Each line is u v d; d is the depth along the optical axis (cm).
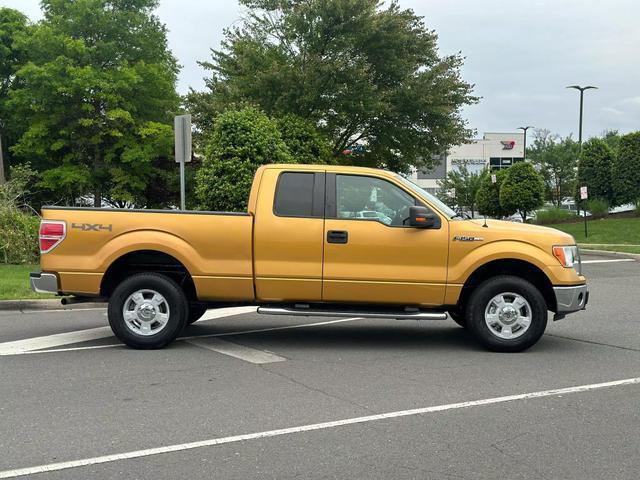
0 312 1039
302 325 939
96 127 3272
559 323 937
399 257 727
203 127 2359
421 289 727
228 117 1759
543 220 3359
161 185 3656
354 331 891
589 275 1585
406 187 747
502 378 626
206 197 1758
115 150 3425
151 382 609
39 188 3475
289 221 734
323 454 430
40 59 3244
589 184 3225
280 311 737
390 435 465
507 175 3653
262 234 734
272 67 2041
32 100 3206
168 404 539
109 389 584
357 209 742
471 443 450
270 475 396
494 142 9131
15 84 3522
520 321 734
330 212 738
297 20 2052
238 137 1738
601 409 527
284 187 746
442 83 2198
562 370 658
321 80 2030
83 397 559
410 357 720
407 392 576
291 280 732
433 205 742
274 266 733
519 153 9188
